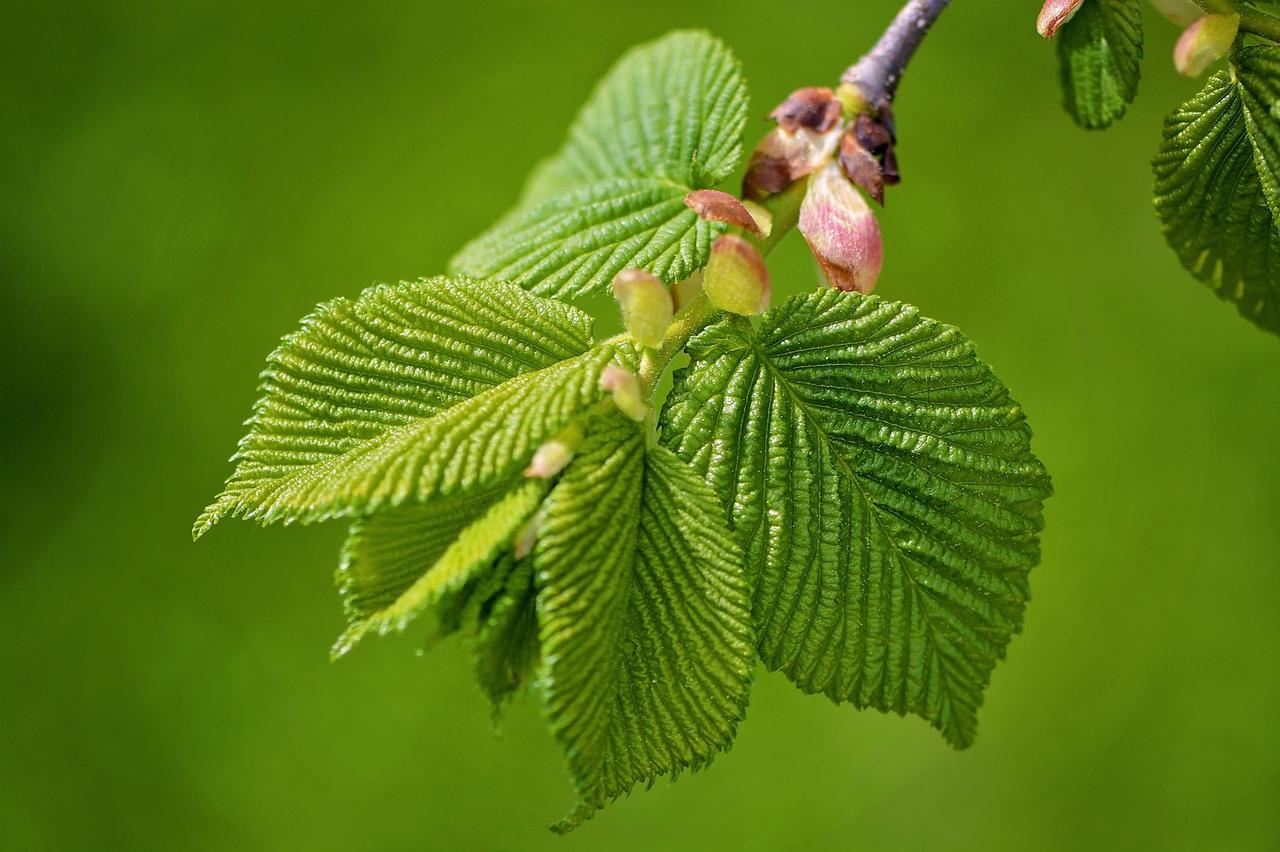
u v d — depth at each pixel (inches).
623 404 15.4
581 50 36.9
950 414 15.9
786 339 16.0
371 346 15.7
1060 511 32.5
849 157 16.3
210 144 37.8
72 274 37.1
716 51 17.6
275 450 15.6
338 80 38.0
